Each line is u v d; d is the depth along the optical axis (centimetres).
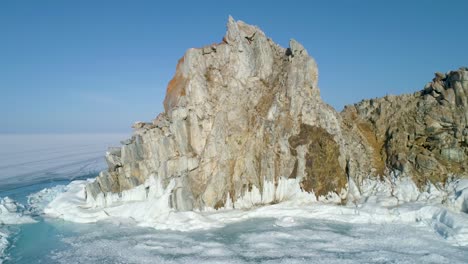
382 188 4459
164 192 4228
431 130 4672
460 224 3378
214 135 4588
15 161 9494
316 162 4641
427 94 4981
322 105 5050
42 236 3753
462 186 4019
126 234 3728
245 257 3036
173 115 4622
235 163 4606
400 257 2955
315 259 2959
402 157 4584
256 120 4838
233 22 5216
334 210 4141
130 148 4628
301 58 5175
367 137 5200
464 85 4547
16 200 5281
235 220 4047
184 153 4506
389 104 5334
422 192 4238
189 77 5003
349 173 4625
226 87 4978
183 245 3344
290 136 4794
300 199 4453
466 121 4453
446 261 2861
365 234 3538
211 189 4384
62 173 7812
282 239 3441
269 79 5250
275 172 4638
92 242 3516
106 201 4581
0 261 3122
